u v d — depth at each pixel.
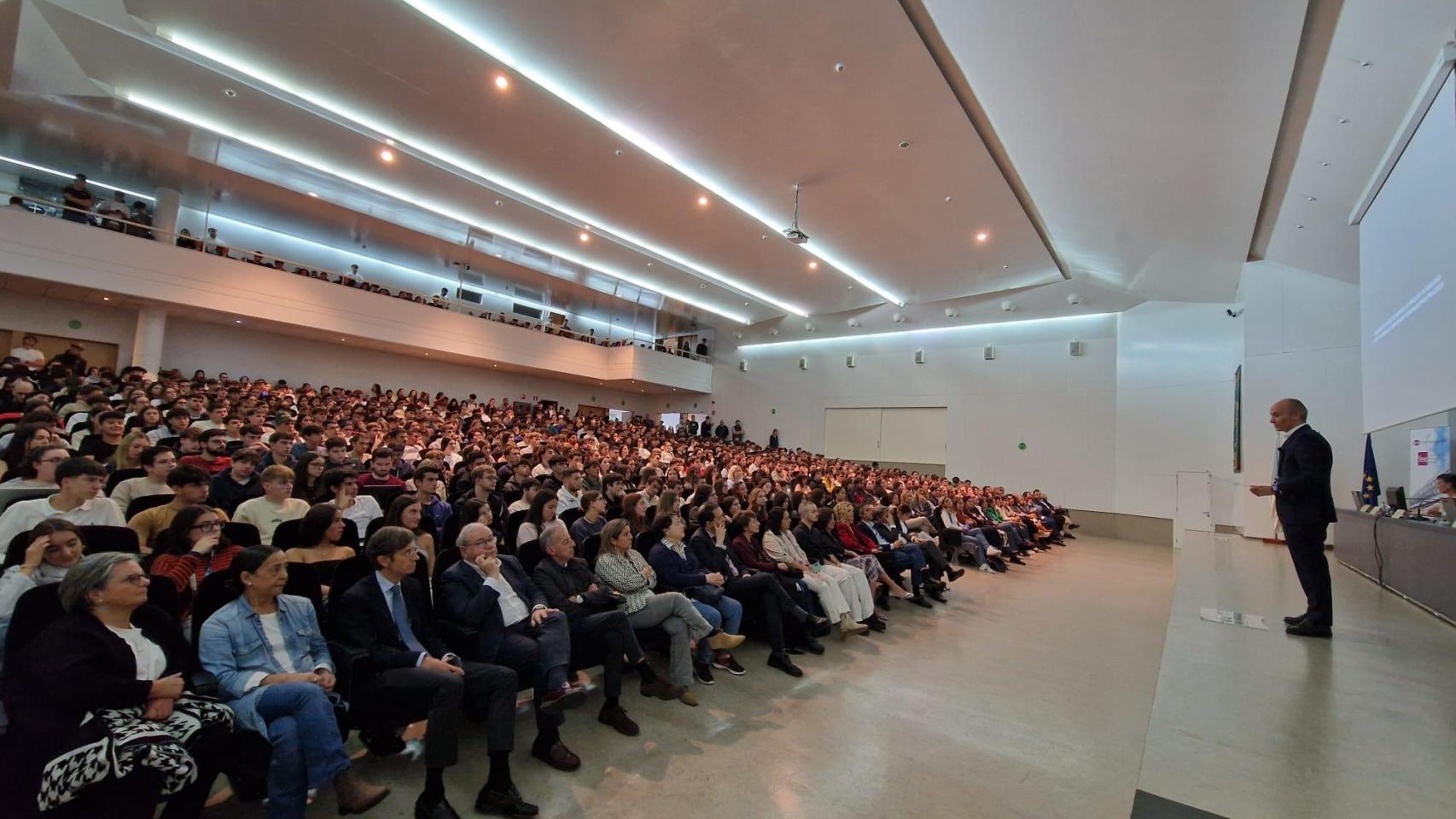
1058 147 6.57
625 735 2.87
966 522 8.50
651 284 14.74
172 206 10.53
